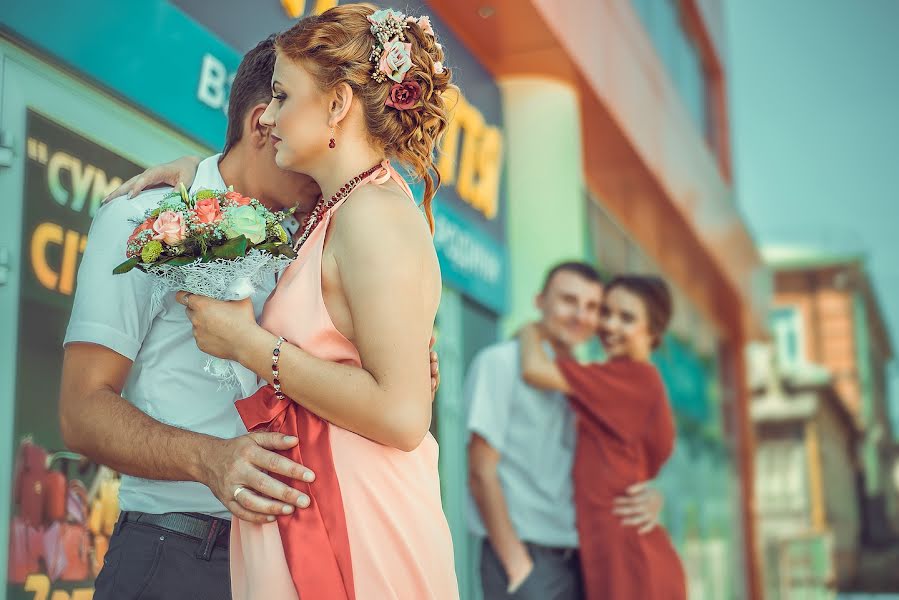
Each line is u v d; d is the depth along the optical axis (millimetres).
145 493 1843
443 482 4719
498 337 5406
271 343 1602
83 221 2834
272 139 1913
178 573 1808
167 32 3053
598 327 3678
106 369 1811
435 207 4621
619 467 3381
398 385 1572
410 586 1624
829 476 17891
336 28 1707
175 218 1612
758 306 12539
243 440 1626
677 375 9875
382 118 1724
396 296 1582
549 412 3428
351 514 1597
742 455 12609
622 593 3291
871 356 19672
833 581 15516
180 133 3146
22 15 2566
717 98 12359
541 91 5672
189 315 1661
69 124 2766
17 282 2600
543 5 5000
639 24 7258
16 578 2545
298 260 1682
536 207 5617
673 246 9328
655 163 7363
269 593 1566
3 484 2525
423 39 1785
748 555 12430
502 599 3330
